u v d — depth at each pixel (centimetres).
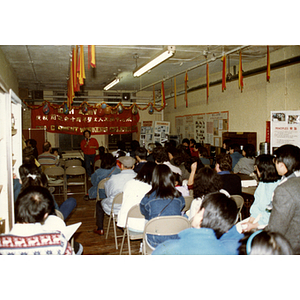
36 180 260
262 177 248
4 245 149
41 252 152
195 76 834
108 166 433
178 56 580
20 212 151
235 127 700
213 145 810
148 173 301
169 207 236
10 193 260
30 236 151
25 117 1011
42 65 644
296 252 169
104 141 1137
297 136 477
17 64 634
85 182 595
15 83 759
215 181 234
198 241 144
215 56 539
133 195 295
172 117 1123
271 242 116
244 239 135
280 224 166
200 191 236
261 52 535
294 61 444
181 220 229
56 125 1046
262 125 598
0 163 260
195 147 655
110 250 348
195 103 920
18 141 365
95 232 409
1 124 263
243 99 665
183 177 433
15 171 362
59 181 602
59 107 973
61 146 1104
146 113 1195
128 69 716
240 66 473
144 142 1082
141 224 291
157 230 228
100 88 1056
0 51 495
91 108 1086
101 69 716
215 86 793
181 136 1037
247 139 646
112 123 1125
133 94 1161
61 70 700
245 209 365
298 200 165
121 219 295
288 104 516
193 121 938
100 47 516
